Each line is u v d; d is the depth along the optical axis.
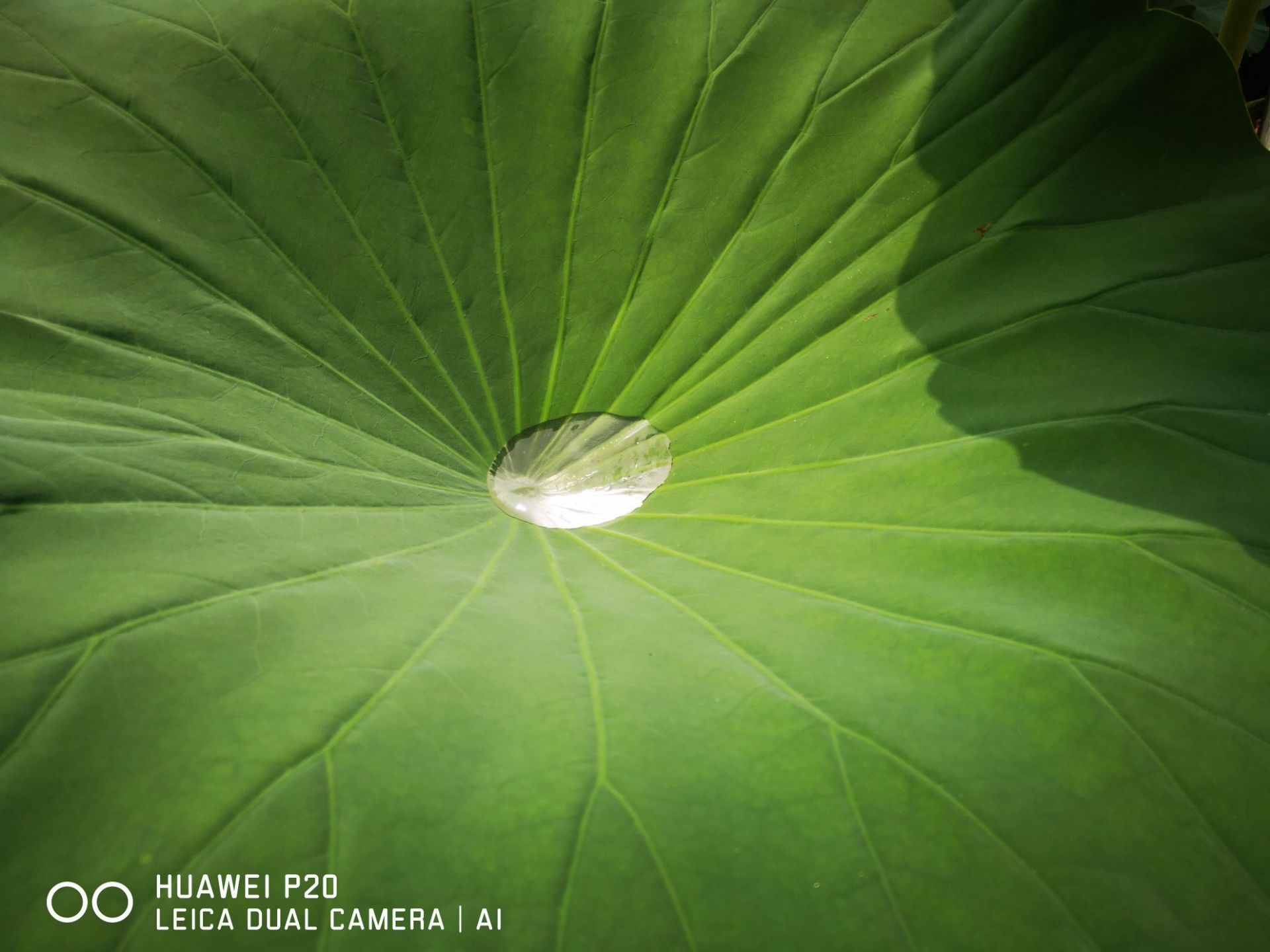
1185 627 0.22
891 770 0.20
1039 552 0.24
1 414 0.23
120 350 0.27
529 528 0.28
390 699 0.20
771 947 0.17
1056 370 0.28
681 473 0.30
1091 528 0.25
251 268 0.30
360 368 0.30
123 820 0.18
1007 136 0.31
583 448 0.30
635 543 0.28
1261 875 0.19
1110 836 0.19
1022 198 0.30
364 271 0.31
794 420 0.30
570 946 0.17
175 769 0.18
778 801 0.19
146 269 0.29
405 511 0.27
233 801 0.18
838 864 0.18
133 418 0.25
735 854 0.18
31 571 0.21
